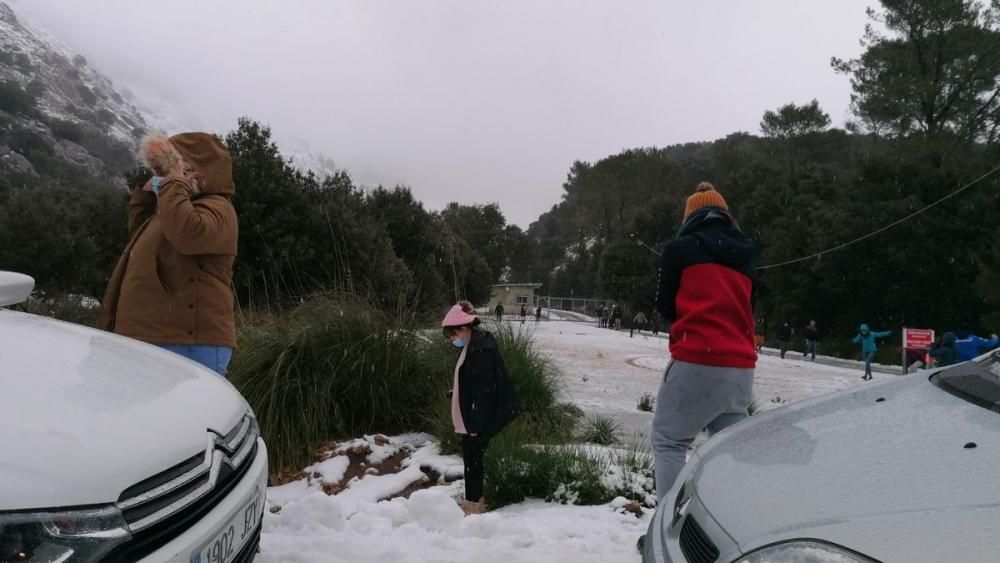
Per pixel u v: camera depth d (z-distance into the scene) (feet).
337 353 19.17
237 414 8.18
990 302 91.86
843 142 180.24
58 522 5.14
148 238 12.16
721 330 10.32
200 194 12.55
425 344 21.15
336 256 25.49
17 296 9.68
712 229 10.85
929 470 5.55
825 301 125.59
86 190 105.70
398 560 10.38
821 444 6.75
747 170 180.96
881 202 112.06
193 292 12.21
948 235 107.04
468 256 148.36
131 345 9.12
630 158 260.21
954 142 114.93
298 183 74.84
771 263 134.92
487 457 15.29
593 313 236.22
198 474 6.58
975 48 114.62
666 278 10.79
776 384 51.55
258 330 20.34
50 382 6.72
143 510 5.77
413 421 19.79
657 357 67.31
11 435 5.54
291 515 11.87
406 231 101.30
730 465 6.93
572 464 15.03
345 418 18.92
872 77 125.08
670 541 6.64
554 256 375.25
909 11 117.50
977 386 7.64
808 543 4.98
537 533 11.83
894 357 99.91
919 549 4.51
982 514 4.68
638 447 18.22
